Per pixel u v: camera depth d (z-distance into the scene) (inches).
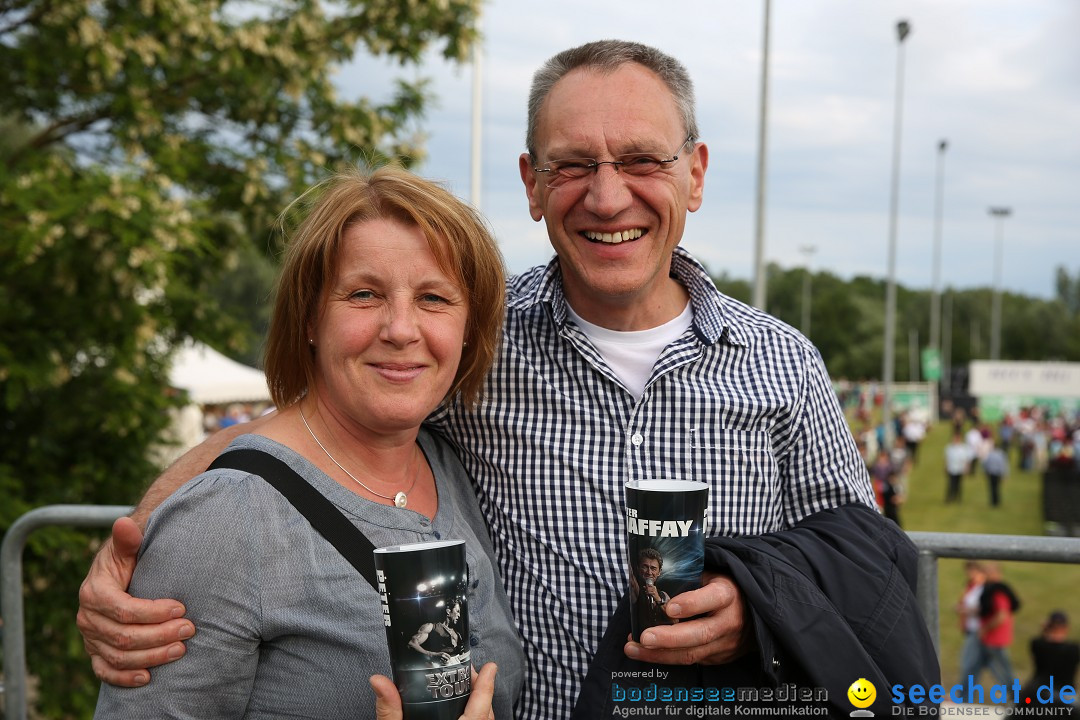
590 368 83.6
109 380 252.5
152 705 59.7
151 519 62.1
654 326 85.7
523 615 81.8
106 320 242.1
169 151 273.0
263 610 61.6
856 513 81.0
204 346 298.5
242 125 313.1
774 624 67.1
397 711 55.9
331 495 66.2
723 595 66.2
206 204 262.4
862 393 1895.9
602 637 73.7
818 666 67.7
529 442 83.0
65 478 251.4
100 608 59.7
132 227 216.2
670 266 88.6
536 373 83.8
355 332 65.9
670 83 82.0
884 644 70.6
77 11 256.4
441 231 67.6
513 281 91.6
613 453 82.5
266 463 65.2
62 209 206.2
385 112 330.3
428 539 69.6
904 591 73.4
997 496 952.3
